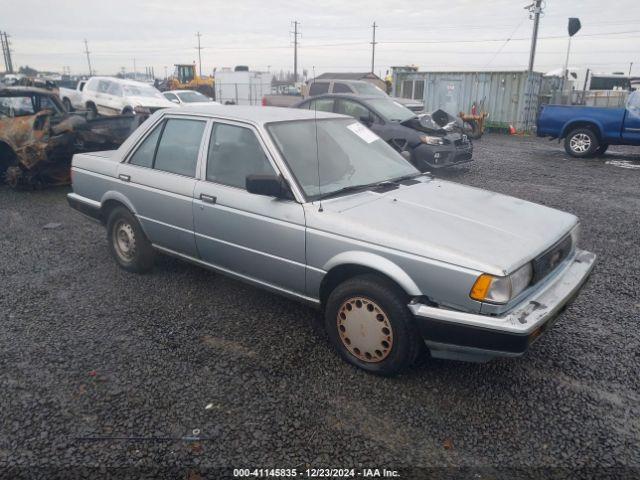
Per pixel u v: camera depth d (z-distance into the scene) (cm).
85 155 516
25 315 410
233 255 388
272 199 354
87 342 367
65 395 306
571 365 340
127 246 489
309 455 260
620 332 384
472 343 280
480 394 308
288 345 364
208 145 404
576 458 258
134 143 464
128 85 1870
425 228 310
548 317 281
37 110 916
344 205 339
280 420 285
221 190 383
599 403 300
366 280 314
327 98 1070
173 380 321
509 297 275
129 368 334
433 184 405
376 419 286
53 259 539
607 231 641
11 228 656
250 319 403
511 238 305
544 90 2081
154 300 437
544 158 1280
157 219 440
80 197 518
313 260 335
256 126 376
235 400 302
